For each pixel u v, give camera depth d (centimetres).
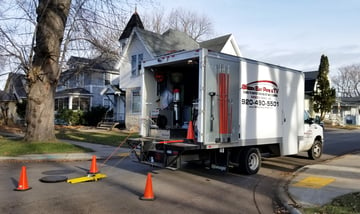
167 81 969
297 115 1059
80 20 1413
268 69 938
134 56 2570
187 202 630
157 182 802
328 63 3672
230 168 1012
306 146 1160
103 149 1430
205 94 761
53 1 1334
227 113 809
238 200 658
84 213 547
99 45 1484
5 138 1647
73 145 1401
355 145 1773
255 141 891
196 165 1048
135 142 888
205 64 762
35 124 1380
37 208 570
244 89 855
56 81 1419
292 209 583
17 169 962
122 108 2903
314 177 865
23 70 1377
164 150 798
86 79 3378
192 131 802
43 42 1330
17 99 3247
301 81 1083
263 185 796
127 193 686
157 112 931
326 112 3728
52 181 786
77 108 3347
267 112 931
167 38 2644
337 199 635
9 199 625
